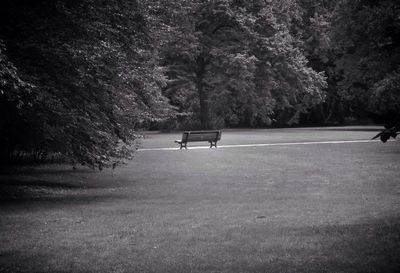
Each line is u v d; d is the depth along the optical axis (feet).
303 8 194.90
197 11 157.99
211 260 20.93
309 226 27.37
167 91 164.35
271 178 53.52
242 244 23.50
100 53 42.27
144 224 29.12
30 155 68.08
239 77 151.33
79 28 41.73
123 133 49.75
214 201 39.06
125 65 48.70
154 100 59.93
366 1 115.24
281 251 22.11
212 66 167.63
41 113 40.47
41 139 45.52
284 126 203.82
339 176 53.36
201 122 172.35
